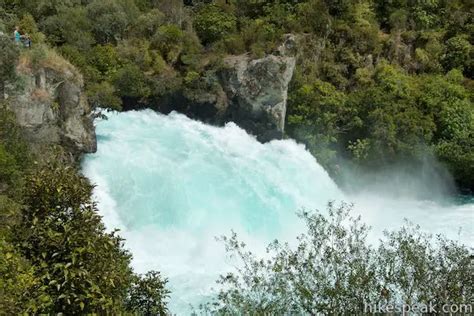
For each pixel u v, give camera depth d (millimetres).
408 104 41156
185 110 41094
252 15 47969
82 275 12219
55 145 27328
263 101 39094
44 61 28938
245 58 40625
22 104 26797
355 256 16016
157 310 15977
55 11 43188
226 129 39906
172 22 46469
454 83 43375
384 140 38938
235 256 27406
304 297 13703
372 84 43500
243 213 31688
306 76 42438
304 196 36438
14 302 11391
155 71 42062
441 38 47812
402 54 46688
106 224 28422
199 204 31125
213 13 46156
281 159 37688
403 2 49438
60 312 11914
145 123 38594
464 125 39531
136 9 47125
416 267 13555
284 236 31219
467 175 38500
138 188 30703
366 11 48062
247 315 14250
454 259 14289
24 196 13500
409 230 30031
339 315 13109
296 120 40219
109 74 40375
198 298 23891
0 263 12500
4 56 25953
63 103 29531
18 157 24156
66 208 13312
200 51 43469
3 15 37312
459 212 36062
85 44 41375
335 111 40500
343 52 45469
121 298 14281
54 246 12633
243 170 34625
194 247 28422
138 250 27875
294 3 47531
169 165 32750
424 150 38594
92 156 31891
